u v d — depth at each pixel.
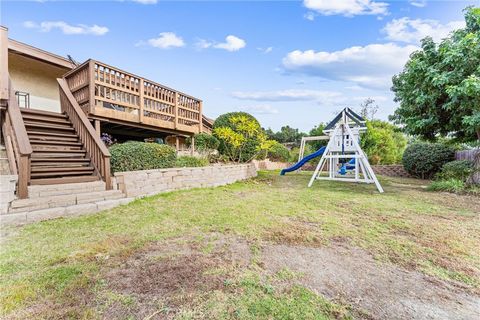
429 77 5.91
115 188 4.84
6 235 2.88
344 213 4.09
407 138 15.95
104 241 2.73
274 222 3.53
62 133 5.76
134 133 8.67
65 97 6.18
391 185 7.76
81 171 5.01
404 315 1.62
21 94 7.25
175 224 3.37
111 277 1.99
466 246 2.73
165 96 7.53
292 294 1.82
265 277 2.04
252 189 6.62
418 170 10.17
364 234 3.09
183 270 2.12
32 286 1.84
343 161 10.86
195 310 1.62
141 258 2.34
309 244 2.76
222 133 8.86
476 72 5.23
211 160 8.91
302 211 4.18
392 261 2.38
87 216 3.69
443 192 6.25
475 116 5.32
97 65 5.71
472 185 6.26
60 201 3.86
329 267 2.24
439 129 6.83
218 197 5.25
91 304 1.66
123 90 6.23
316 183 8.06
